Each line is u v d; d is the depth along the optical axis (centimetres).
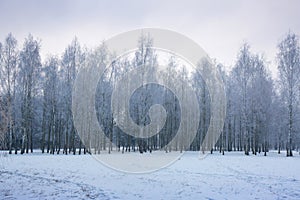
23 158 2097
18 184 1080
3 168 1500
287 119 3086
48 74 3347
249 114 3159
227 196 925
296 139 3250
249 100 3206
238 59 3491
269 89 3259
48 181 1152
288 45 3203
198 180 1220
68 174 1334
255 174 1404
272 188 1054
